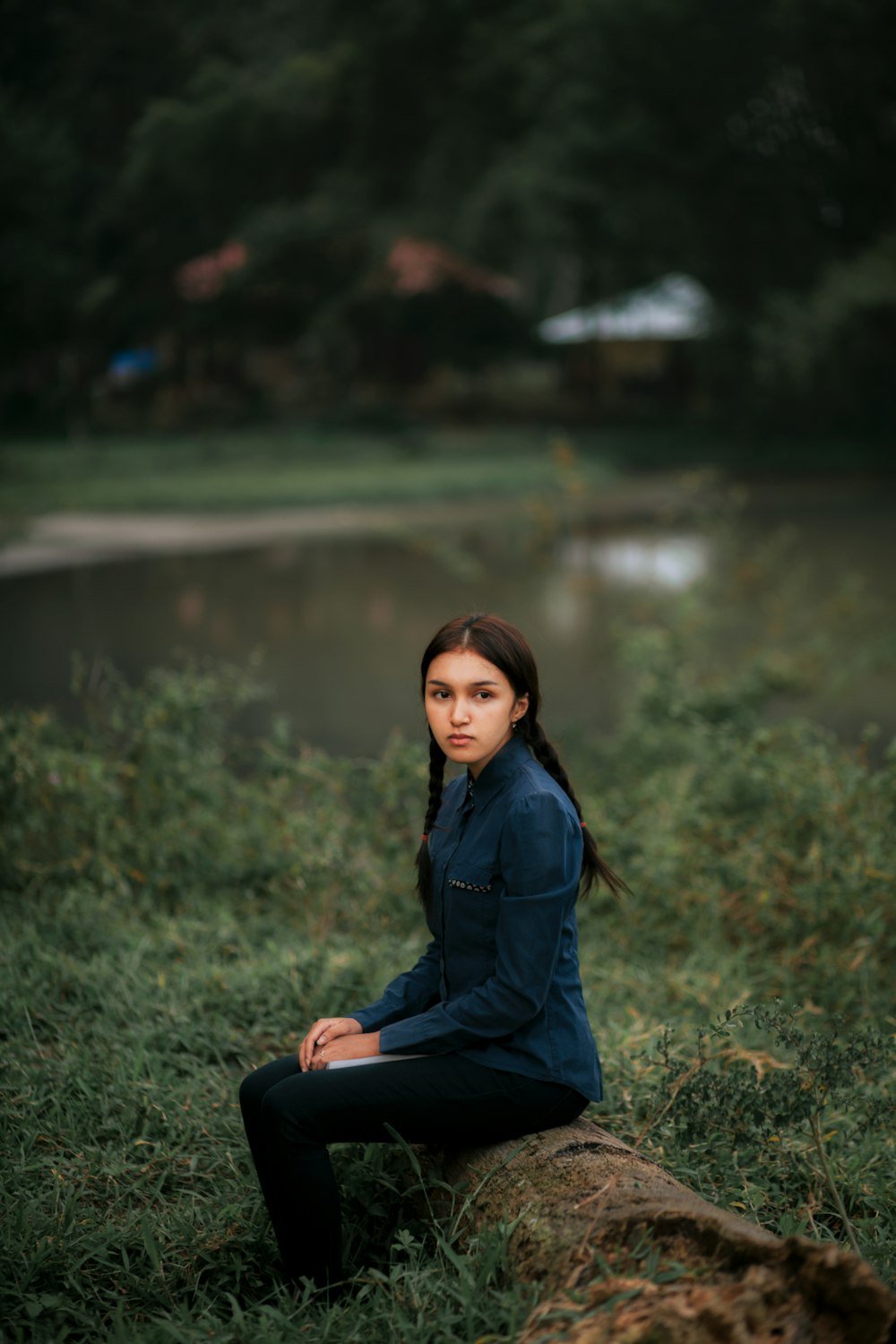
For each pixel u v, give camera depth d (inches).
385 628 513.3
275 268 1398.9
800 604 479.8
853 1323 74.6
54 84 1529.3
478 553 752.3
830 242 1371.8
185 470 1173.7
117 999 149.9
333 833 204.1
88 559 735.1
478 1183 102.1
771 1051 148.9
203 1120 125.3
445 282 1428.4
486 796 102.6
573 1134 102.9
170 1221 108.8
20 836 193.3
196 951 167.9
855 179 1334.9
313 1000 149.8
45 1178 113.9
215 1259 105.9
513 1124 101.7
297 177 1470.2
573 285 1776.6
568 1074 100.6
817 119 1290.6
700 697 306.7
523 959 96.7
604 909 197.0
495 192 1261.1
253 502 990.4
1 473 1075.3
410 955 171.3
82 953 165.6
